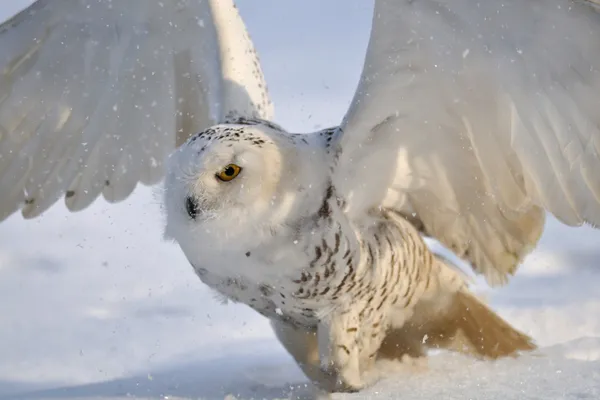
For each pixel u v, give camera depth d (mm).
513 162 9750
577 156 9211
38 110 11539
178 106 11680
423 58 9219
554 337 12656
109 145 11758
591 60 8727
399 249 10117
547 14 8539
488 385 9500
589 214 9391
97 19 11172
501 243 10742
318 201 9359
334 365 9711
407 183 10414
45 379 12688
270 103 10977
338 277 9500
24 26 11141
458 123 9805
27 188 11734
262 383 10609
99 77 11500
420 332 10797
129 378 11023
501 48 8930
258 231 9180
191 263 9664
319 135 9891
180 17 11117
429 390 9453
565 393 8875
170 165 9406
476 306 10836
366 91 9477
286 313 9844
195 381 10656
